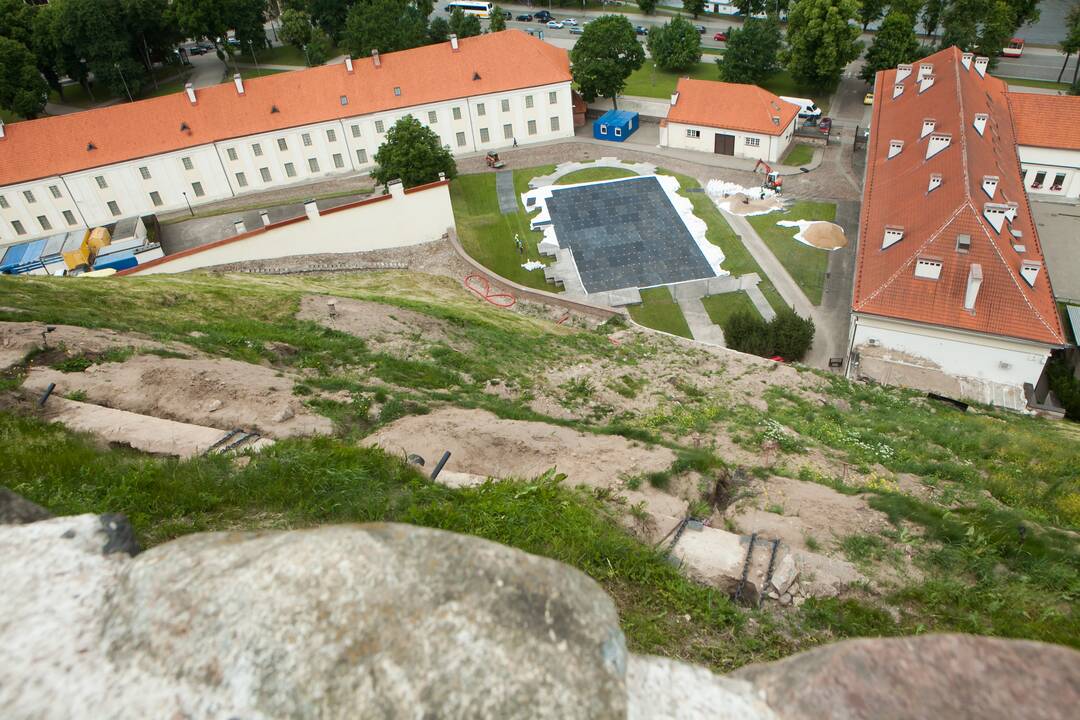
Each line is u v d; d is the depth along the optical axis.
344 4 103.56
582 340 36.25
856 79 85.88
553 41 103.81
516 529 11.56
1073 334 41.31
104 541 6.44
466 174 68.94
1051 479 20.84
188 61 106.56
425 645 5.05
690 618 10.66
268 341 25.16
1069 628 10.83
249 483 12.24
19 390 16.83
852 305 37.38
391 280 46.84
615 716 4.92
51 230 64.94
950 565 12.61
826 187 61.22
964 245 35.62
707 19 110.12
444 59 72.38
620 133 74.31
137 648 5.26
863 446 22.09
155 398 17.45
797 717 5.50
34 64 82.69
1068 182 57.38
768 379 31.45
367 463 13.62
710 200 60.47
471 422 18.66
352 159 72.38
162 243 56.59
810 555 12.34
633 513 13.38
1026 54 87.12
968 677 5.69
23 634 5.43
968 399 34.41
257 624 5.24
